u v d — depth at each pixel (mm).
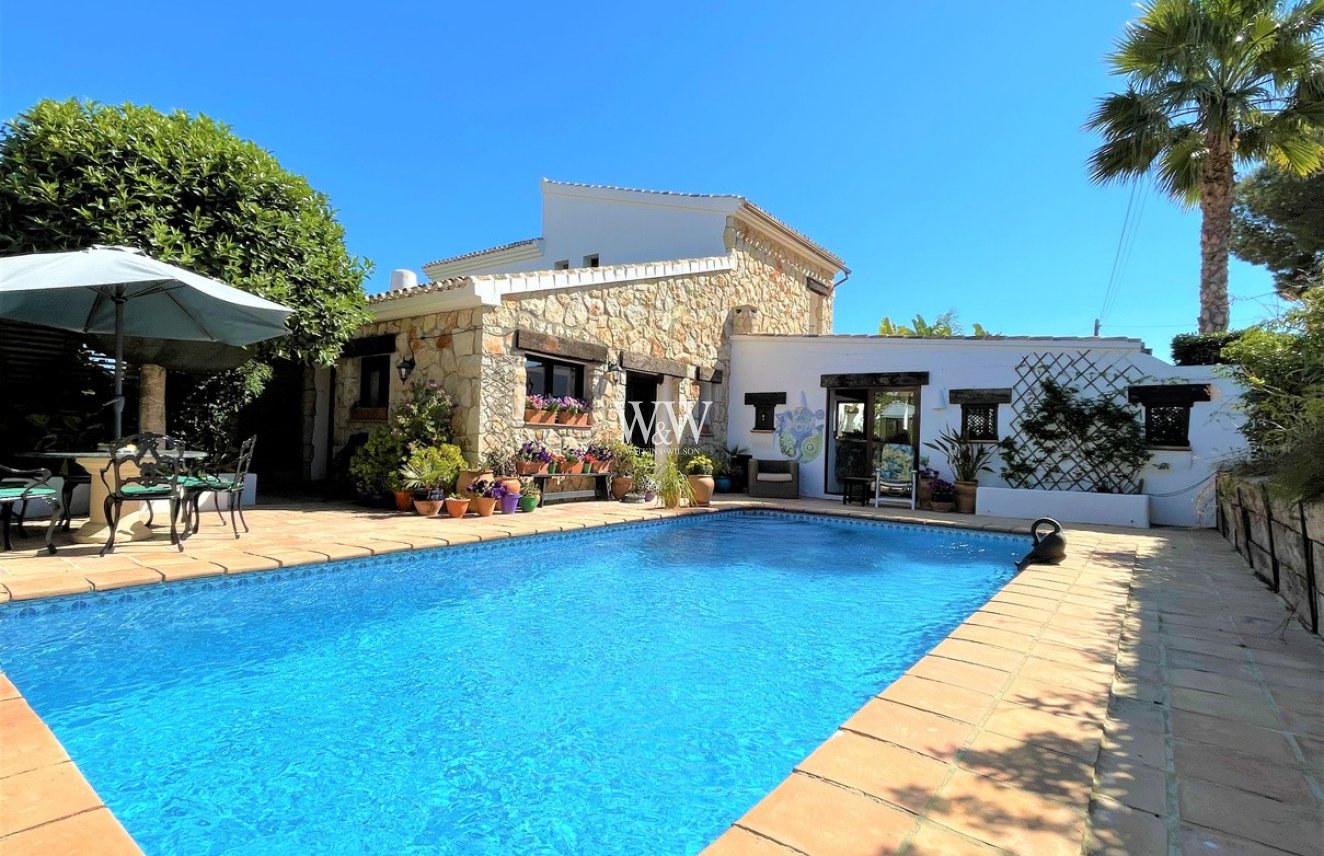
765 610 4996
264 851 2027
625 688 3408
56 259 5059
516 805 2324
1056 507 9992
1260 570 5582
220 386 9203
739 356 14102
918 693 2891
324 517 7973
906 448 11656
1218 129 10250
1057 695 2885
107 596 4316
